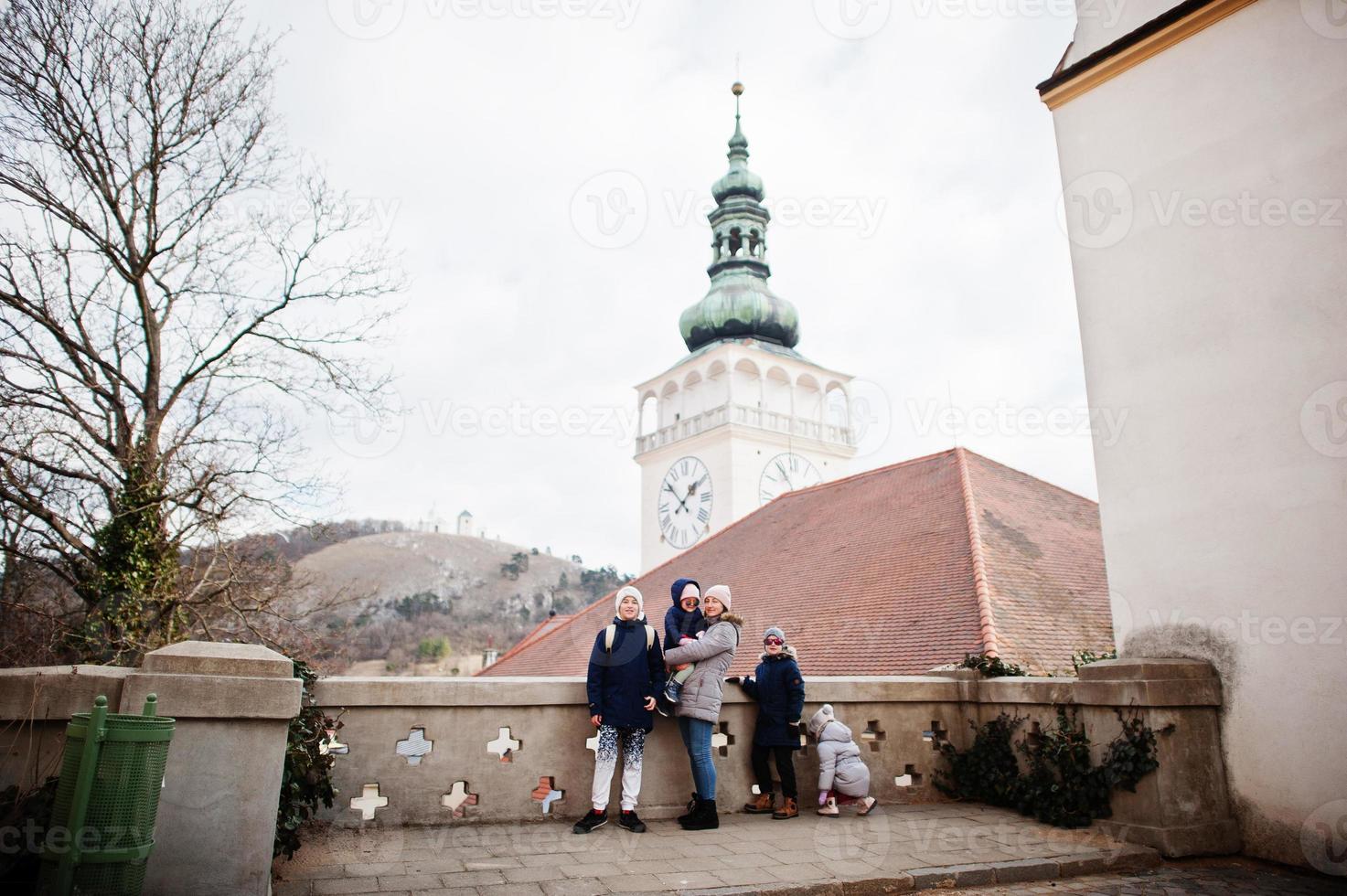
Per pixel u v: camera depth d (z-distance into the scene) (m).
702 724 6.57
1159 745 6.25
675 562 29.03
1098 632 14.68
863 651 15.10
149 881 4.24
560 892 4.76
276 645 16.08
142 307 15.94
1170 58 7.25
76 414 14.74
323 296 16.84
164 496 14.75
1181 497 6.84
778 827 6.64
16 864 3.91
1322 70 6.25
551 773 6.66
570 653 26.48
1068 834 6.49
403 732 6.30
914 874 5.32
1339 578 5.84
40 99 13.95
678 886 4.95
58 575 14.83
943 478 21.02
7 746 4.34
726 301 45.16
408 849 5.59
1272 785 6.07
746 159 49.66
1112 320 7.51
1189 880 5.57
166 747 3.88
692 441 41.28
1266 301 6.43
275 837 4.81
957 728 8.10
